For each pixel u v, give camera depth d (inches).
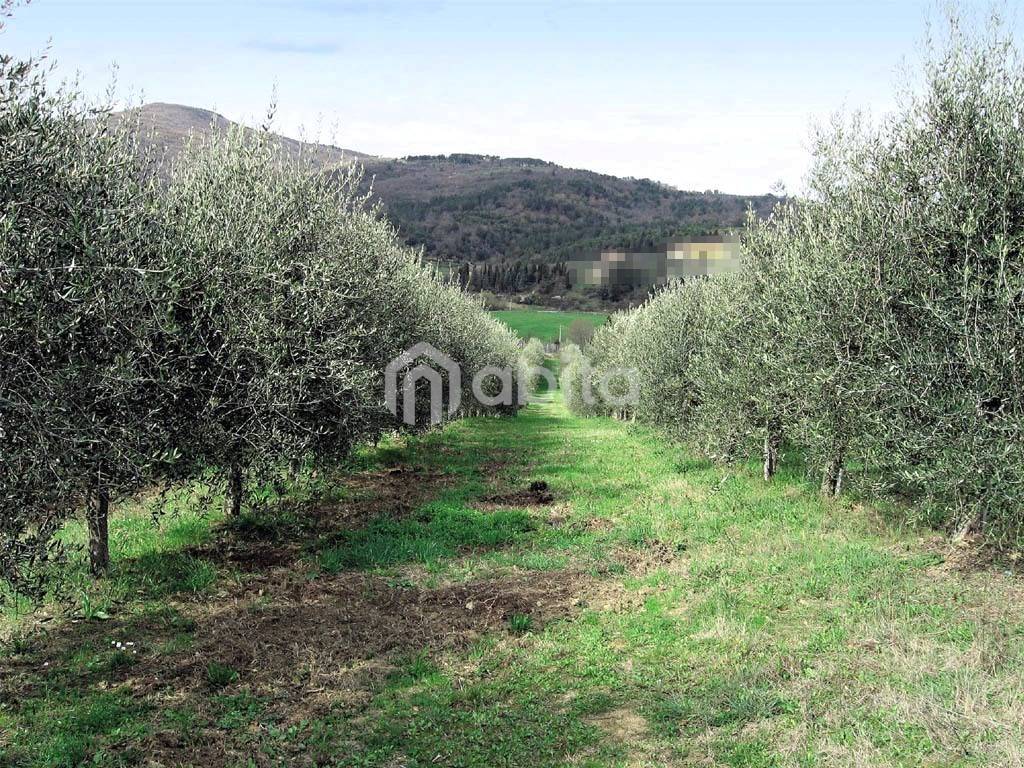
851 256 420.2
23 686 264.1
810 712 239.9
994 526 382.0
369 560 435.2
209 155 456.1
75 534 426.0
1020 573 362.6
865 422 409.7
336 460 496.1
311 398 434.0
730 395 619.5
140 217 327.0
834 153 474.6
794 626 318.7
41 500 256.4
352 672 285.3
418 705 260.4
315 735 236.7
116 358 279.9
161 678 273.7
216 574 394.0
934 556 394.0
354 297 514.0
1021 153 348.5
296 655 298.5
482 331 1485.0
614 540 481.7
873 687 254.7
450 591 383.2
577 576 408.5
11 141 251.4
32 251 247.8
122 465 296.7
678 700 255.9
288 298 419.2
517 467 823.1
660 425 936.9
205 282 357.4
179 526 467.8
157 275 313.9
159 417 340.8
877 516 474.3
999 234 345.7
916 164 384.8
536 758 225.8
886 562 387.5
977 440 341.1
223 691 265.6
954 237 361.4
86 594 329.4
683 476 713.6
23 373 246.8
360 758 224.4
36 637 305.4
